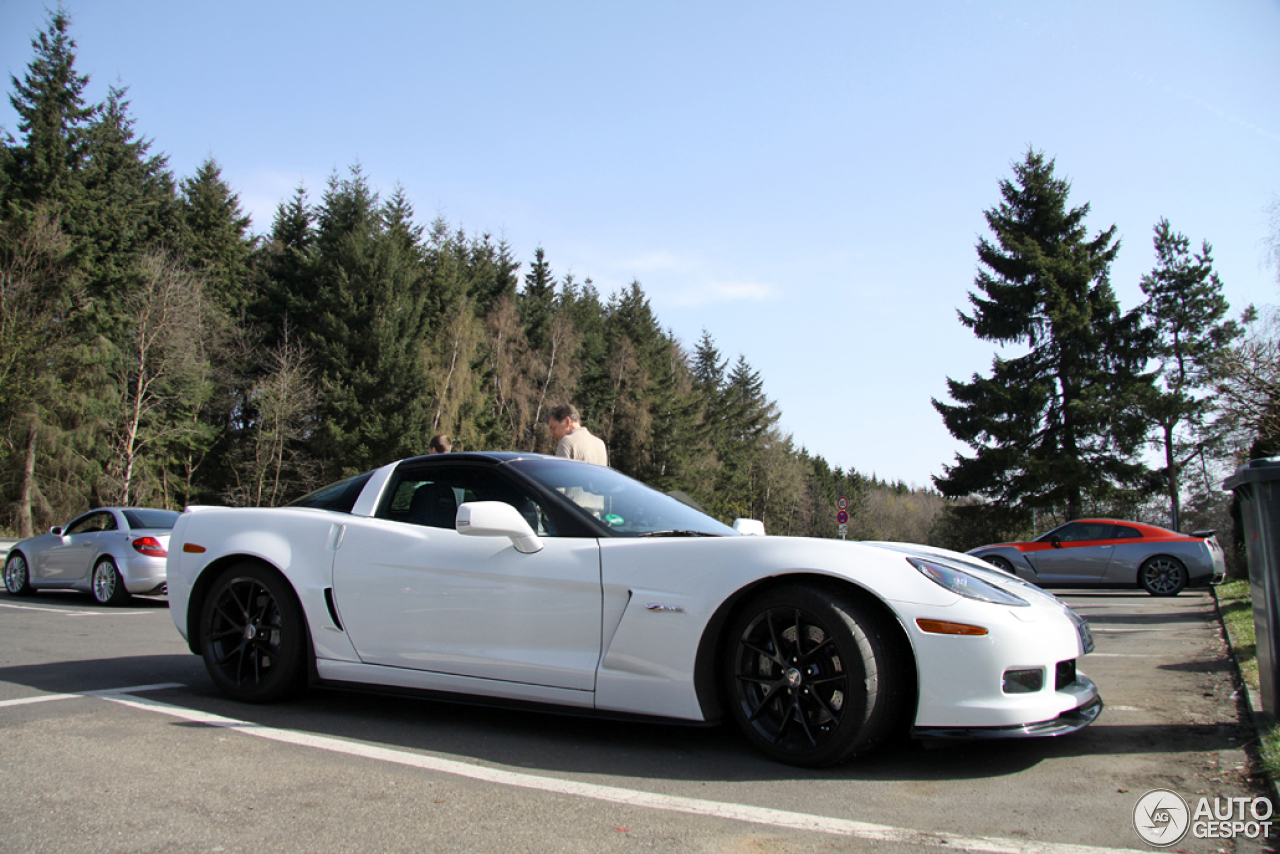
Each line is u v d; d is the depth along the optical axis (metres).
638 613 3.14
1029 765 3.00
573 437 5.93
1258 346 14.48
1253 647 5.68
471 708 3.95
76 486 30.23
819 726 2.93
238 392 41.03
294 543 3.99
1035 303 32.19
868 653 2.82
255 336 40.75
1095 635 7.29
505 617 3.39
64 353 30.61
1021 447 31.34
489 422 46.19
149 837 2.25
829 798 2.62
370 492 4.09
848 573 2.90
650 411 56.31
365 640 3.72
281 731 3.44
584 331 64.62
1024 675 2.87
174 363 34.69
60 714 3.66
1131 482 30.42
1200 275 39.12
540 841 2.25
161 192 43.81
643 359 61.44
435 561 3.59
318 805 2.52
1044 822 2.42
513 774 2.85
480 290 57.72
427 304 47.50
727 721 3.42
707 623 3.04
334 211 43.84
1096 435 30.83
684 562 3.15
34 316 30.53
